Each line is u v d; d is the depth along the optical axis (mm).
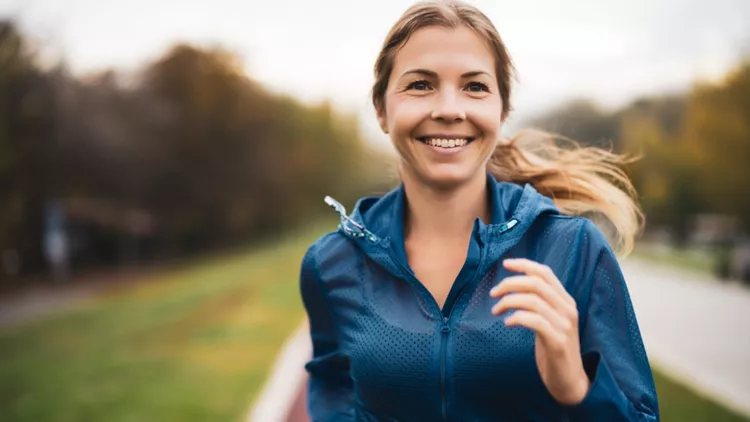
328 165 73125
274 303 16422
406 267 1631
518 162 2055
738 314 13883
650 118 46500
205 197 41750
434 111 1552
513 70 1706
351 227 1730
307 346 10047
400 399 1613
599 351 1425
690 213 38688
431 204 1676
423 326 1593
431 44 1566
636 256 36094
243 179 44281
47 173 28656
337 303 1764
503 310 1270
